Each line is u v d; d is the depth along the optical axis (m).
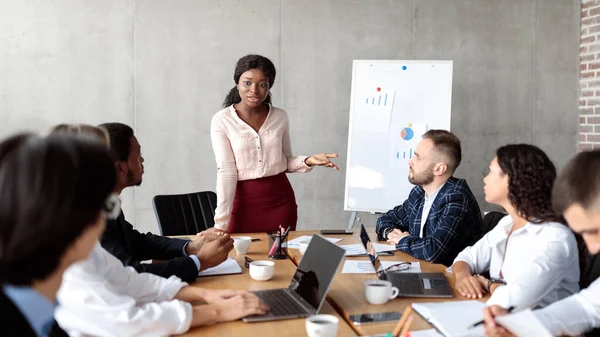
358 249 2.82
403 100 4.57
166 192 4.86
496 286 2.11
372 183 4.58
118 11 4.68
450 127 4.89
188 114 4.83
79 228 0.85
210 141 4.88
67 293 1.67
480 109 5.28
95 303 1.67
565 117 5.45
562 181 1.36
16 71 4.57
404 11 5.06
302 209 5.08
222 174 3.43
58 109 4.64
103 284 1.70
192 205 3.73
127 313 1.67
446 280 2.28
